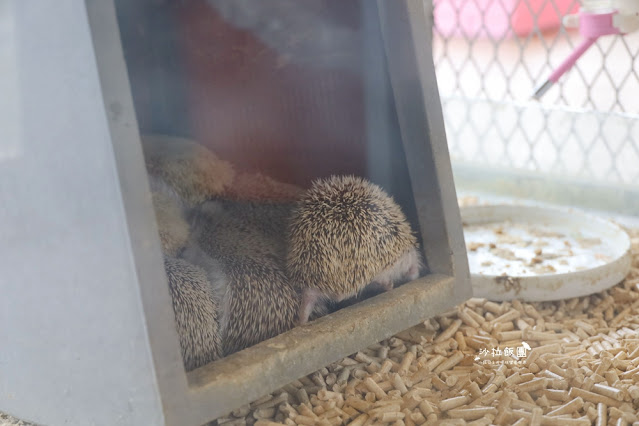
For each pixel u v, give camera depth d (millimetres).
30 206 1190
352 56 1371
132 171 1141
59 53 1143
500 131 1811
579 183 1728
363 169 1397
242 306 1286
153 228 1150
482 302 1414
